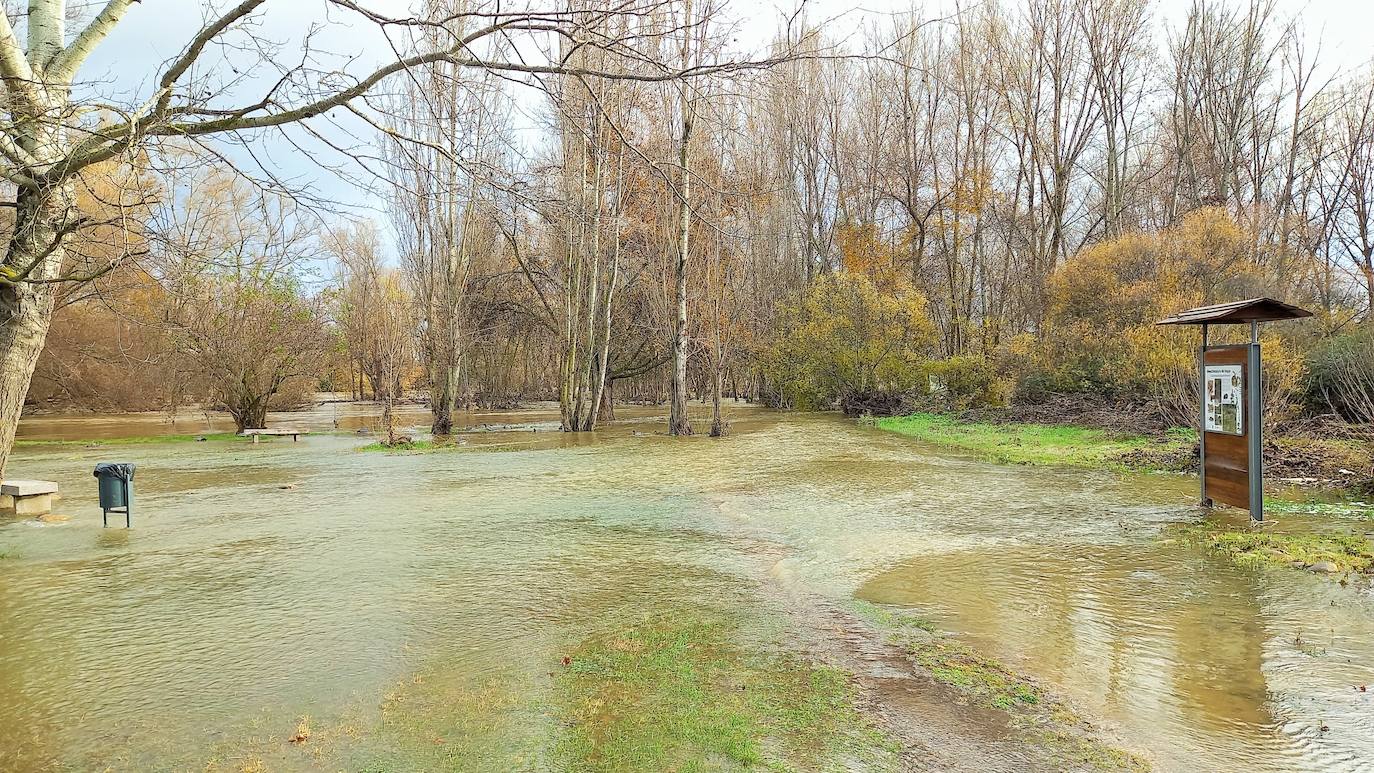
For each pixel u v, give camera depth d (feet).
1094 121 96.63
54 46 25.44
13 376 28.58
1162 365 58.18
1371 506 31.65
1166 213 103.50
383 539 29.22
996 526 30.12
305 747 12.64
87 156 21.06
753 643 17.37
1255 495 28.96
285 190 21.21
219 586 22.82
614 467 51.60
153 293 83.66
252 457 60.85
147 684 15.47
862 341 99.60
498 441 72.64
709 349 79.56
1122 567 23.63
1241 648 16.75
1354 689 14.57
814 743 12.55
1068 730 13.03
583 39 18.44
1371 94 81.97
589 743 12.59
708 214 54.13
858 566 24.41
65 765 12.22
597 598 21.12
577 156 65.16
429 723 13.44
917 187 109.29
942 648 16.98
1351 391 44.32
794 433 76.79
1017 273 115.75
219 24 19.06
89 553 27.35
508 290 112.78
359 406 150.71
